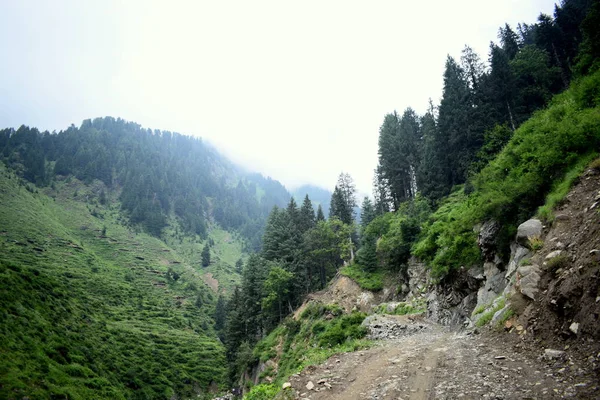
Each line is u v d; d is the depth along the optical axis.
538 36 53.31
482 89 48.38
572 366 6.96
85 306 82.75
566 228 11.29
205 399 64.00
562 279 9.31
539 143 17.39
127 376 60.28
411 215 45.34
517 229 14.75
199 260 198.12
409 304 32.50
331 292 49.06
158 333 93.38
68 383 42.62
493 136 38.44
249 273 65.56
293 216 80.38
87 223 187.00
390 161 66.94
